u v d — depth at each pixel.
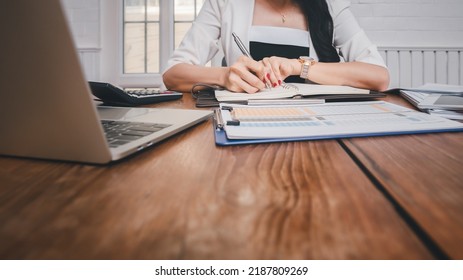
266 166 0.24
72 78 0.20
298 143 0.31
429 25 2.10
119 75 2.26
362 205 0.17
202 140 0.33
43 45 0.19
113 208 0.17
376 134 0.33
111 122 0.36
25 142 0.25
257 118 0.39
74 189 0.19
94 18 2.20
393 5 2.09
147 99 0.60
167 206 0.17
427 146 0.29
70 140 0.23
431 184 0.20
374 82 0.80
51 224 0.15
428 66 2.10
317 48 1.12
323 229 0.14
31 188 0.19
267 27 1.13
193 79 0.82
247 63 0.69
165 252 0.13
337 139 0.32
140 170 0.23
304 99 0.57
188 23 2.28
